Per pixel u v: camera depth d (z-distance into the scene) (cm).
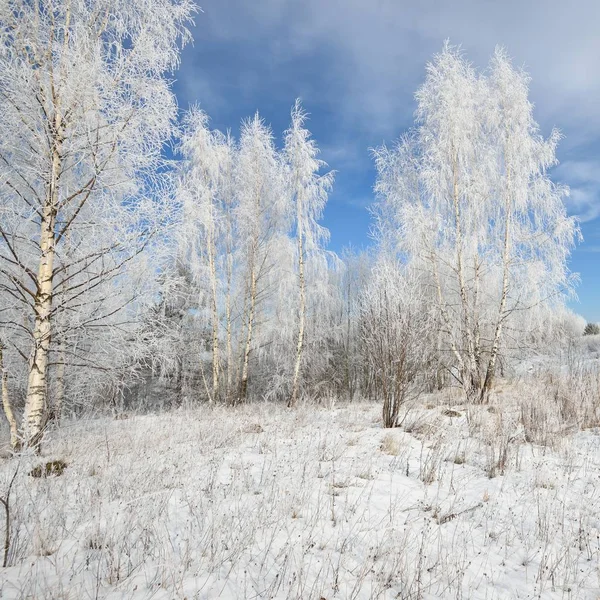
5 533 285
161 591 238
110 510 355
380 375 736
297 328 1460
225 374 1672
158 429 748
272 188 1373
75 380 838
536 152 1040
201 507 338
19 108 555
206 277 1387
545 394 800
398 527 324
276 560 273
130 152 598
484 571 268
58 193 605
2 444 603
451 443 556
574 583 255
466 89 1038
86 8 608
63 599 216
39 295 576
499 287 1177
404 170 1207
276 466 477
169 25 632
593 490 395
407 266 1041
